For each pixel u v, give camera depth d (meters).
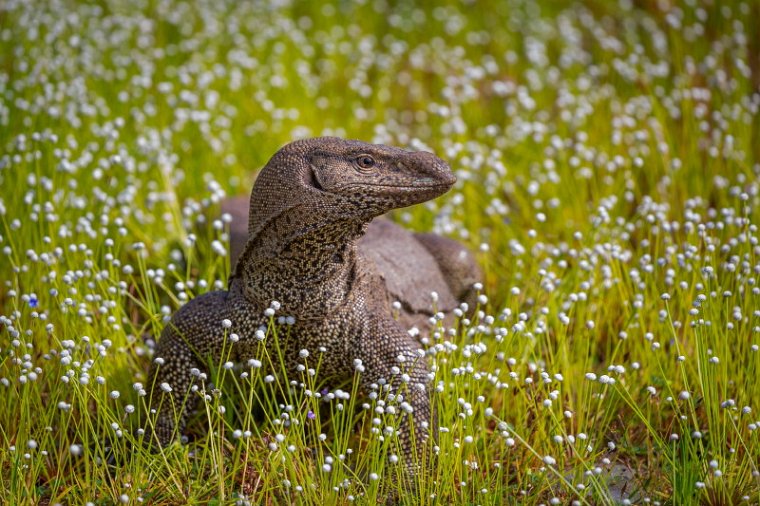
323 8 20.33
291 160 8.62
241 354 9.12
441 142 15.66
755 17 19.34
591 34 20.62
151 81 16.34
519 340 9.86
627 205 13.44
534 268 11.54
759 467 8.92
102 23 17.53
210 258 11.23
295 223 8.50
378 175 8.42
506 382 9.91
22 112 13.80
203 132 14.51
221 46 18.50
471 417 8.82
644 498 8.64
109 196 12.12
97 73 15.80
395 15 20.66
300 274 8.69
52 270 10.59
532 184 12.53
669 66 18.12
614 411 9.71
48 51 15.66
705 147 15.07
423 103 18.12
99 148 13.90
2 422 9.25
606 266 10.85
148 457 8.65
